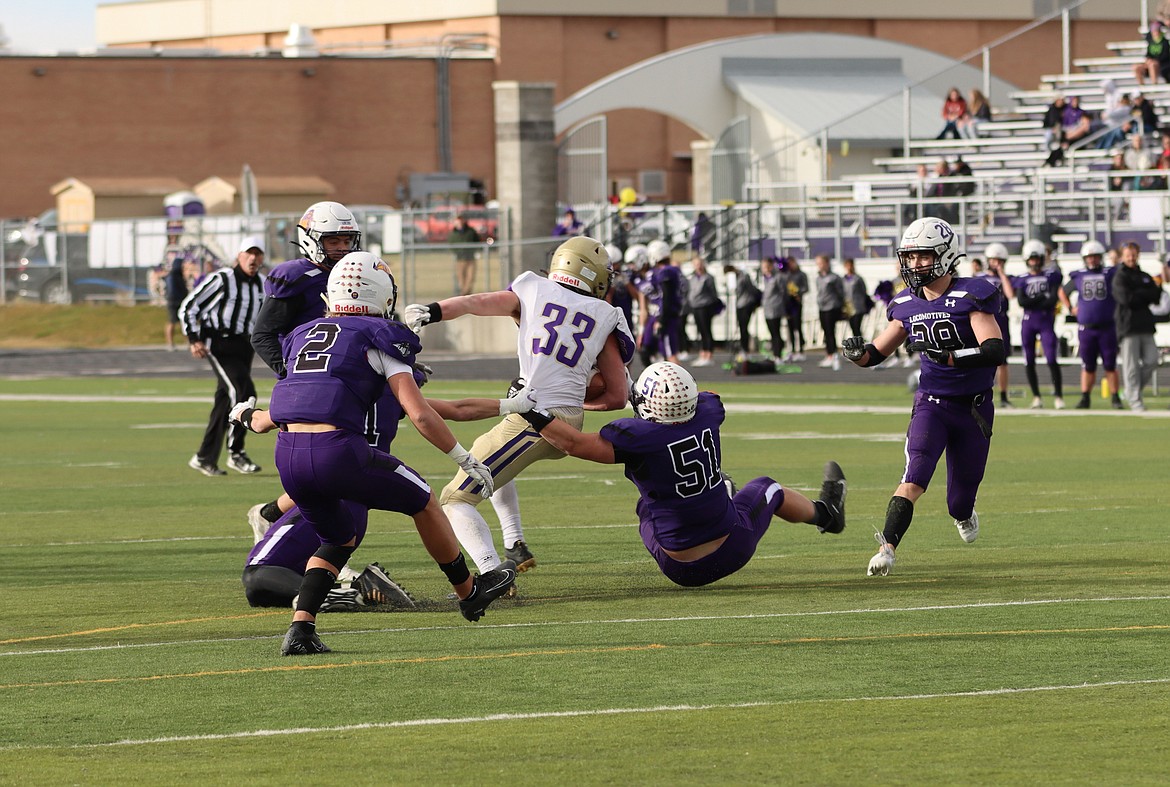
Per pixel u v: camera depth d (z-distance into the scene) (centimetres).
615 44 19000
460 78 18175
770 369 8050
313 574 2034
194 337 4138
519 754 1537
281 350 2777
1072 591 2398
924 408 2611
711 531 2392
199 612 2358
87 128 16850
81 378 8312
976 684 1805
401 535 3147
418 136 18012
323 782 1455
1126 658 1925
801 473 4050
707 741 1576
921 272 2552
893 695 1759
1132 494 3581
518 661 1956
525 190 10794
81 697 1795
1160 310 5841
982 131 11350
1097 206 9238
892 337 2631
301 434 2017
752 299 8606
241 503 3681
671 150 19450
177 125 17162
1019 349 8725
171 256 12275
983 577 2538
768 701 1738
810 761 1503
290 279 2745
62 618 2312
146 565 2808
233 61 17325
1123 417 5628
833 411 5969
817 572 2631
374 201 17875
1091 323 5881
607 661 1948
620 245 10656
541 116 10825
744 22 19450
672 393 2317
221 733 1633
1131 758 1505
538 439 2408
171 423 5862
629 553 2858
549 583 2569
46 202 16738
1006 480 3878
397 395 2019
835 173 12925
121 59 16912
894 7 19875
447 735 1611
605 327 2450
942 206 9769
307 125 17625
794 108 15312
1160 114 10650
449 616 2305
